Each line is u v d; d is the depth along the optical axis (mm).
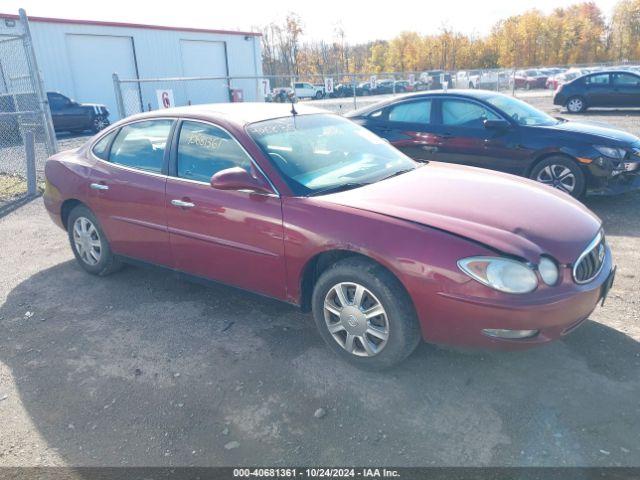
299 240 3225
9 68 12312
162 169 4062
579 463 2393
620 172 6266
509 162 6785
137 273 5012
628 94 18312
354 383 3082
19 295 4645
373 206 3111
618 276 4426
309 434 2680
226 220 3600
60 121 19000
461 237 2791
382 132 7699
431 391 2967
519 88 37406
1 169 10711
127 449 2646
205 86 29250
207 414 2879
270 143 3654
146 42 26000
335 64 68625
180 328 3875
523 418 2705
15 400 3098
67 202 4910
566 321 2771
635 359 3168
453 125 7180
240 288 3756
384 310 2980
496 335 2742
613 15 62000
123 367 3389
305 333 3711
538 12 64500
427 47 65125
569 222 3080
